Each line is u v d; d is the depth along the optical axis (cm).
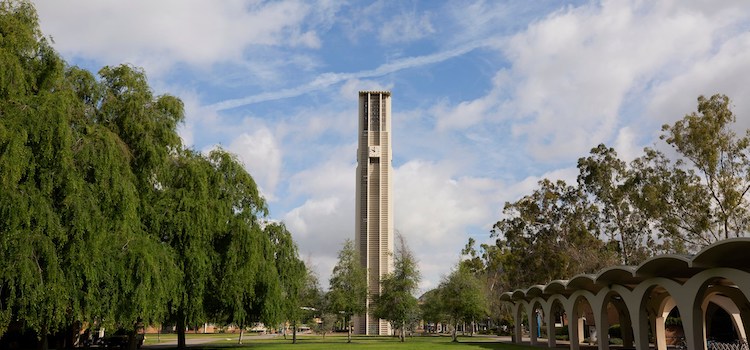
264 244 3584
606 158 6088
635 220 5838
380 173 10006
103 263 2173
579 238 6181
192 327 3250
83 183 2033
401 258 5847
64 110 2005
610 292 3203
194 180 2942
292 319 4194
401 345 4741
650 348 3991
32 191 1895
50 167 1966
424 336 7812
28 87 2080
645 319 2844
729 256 2153
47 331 2133
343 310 5772
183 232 2828
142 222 2652
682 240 5062
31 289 1878
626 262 5888
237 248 3219
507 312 7675
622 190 5641
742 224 4734
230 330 9962
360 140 10206
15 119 1869
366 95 10400
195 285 2902
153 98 2788
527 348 4181
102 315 2238
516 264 6931
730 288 2970
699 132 4703
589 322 5644
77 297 2080
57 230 1927
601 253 6153
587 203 6362
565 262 6250
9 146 1803
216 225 3056
